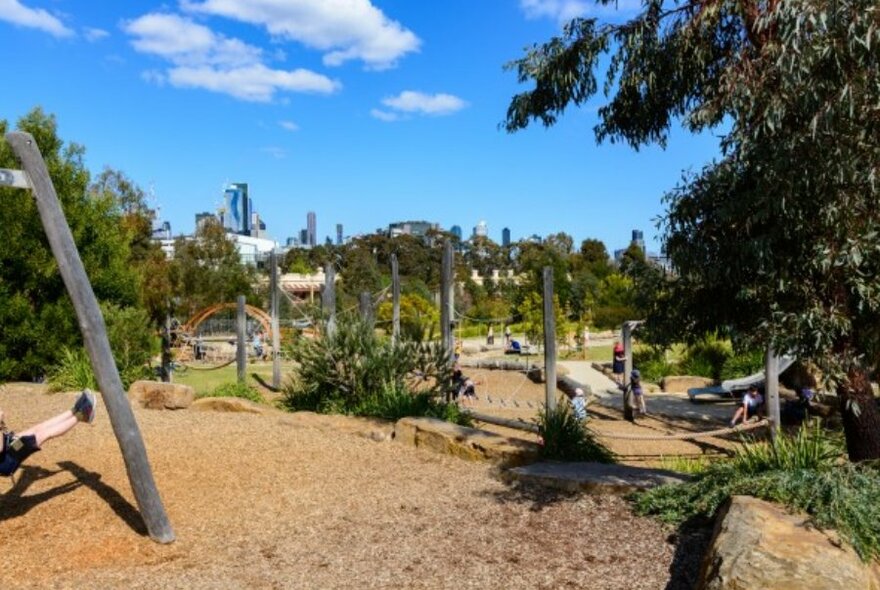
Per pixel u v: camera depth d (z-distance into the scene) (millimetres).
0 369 11734
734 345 4934
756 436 12430
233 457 6742
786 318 4289
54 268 12109
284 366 23438
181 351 24406
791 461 5406
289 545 4738
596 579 4191
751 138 4121
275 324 17562
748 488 4812
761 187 4109
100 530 4758
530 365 22500
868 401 5238
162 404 9797
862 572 3629
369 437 7977
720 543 3904
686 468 9555
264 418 8781
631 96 5684
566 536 4891
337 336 10383
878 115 3941
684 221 4609
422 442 7594
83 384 10812
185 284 33969
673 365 20969
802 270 4359
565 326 31469
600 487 5867
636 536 4840
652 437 10000
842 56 3785
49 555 4367
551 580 4188
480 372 22047
